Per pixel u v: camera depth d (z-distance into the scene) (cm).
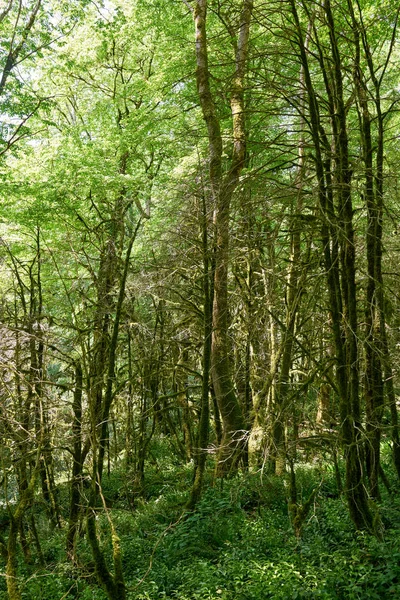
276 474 1191
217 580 673
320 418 1259
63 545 959
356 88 889
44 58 1752
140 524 1048
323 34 1152
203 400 1084
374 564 671
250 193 971
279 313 1160
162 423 1789
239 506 988
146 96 1719
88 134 1902
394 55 1570
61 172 1397
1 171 1448
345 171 823
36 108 1509
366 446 879
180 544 855
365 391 870
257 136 1305
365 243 884
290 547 776
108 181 1423
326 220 754
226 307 1316
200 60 1298
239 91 983
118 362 1553
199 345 1426
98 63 1864
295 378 1361
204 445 1076
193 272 1396
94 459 675
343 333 853
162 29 1648
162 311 1438
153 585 716
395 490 962
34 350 892
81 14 1656
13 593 641
